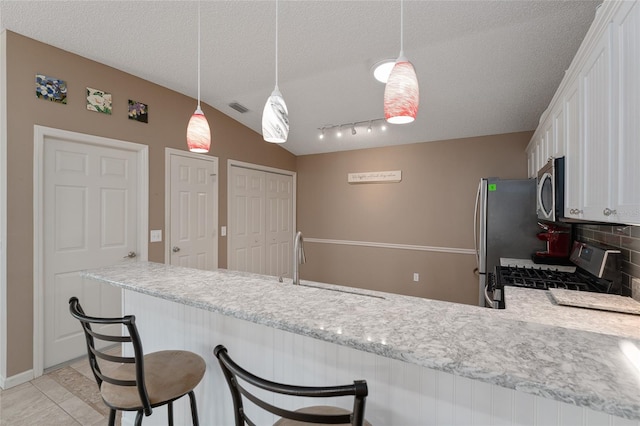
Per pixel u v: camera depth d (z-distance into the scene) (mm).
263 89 3256
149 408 1068
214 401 1364
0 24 2125
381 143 4445
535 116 3318
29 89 2279
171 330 1506
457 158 4035
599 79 1370
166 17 2137
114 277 1396
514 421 786
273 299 1051
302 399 1111
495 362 630
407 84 1145
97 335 1097
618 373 590
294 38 2365
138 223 2992
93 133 2635
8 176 2186
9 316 2197
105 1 1977
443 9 2002
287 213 5066
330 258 4988
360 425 646
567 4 1901
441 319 873
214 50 2533
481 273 2947
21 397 2068
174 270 1569
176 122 3312
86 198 2639
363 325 821
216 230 3779
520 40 2256
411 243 4332
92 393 2119
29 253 2279
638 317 1370
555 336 763
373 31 2256
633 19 1069
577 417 726
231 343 1292
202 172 3621
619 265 1751
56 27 2203
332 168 4961
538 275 2143
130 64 2742
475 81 2805
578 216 1655
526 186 2816
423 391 896
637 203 1043
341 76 2943
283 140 1422
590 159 1487
